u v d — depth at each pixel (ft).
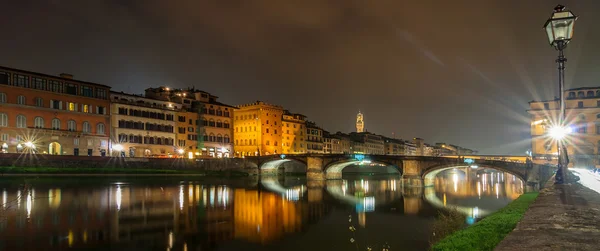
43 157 331.57
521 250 24.66
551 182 99.35
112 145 444.55
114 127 448.24
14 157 315.37
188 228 174.09
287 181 462.60
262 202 266.57
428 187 400.26
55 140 385.29
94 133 421.18
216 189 331.16
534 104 455.22
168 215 200.85
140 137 475.72
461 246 43.11
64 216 185.68
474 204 268.41
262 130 632.38
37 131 370.94
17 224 166.30
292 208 245.04
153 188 307.58
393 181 494.59
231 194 301.43
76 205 214.48
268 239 160.04
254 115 639.35
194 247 145.48
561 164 74.23
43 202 219.00
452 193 341.00
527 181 312.71
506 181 526.57
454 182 495.00
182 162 444.55
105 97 437.58
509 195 327.26
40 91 380.37
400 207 253.65
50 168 326.44
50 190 263.70
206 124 570.87
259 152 600.39
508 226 50.65
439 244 46.55
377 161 416.46
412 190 365.81
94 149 419.74
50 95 388.16
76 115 407.44
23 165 319.06
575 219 36.19
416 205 262.88
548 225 33.40
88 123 417.28
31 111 372.38
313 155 467.52
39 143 371.97
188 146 540.11
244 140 650.84
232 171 485.56
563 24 65.98
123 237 154.20
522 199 95.14
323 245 151.23
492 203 274.16
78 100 410.72
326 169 463.83
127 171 378.73
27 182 289.94
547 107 447.83
